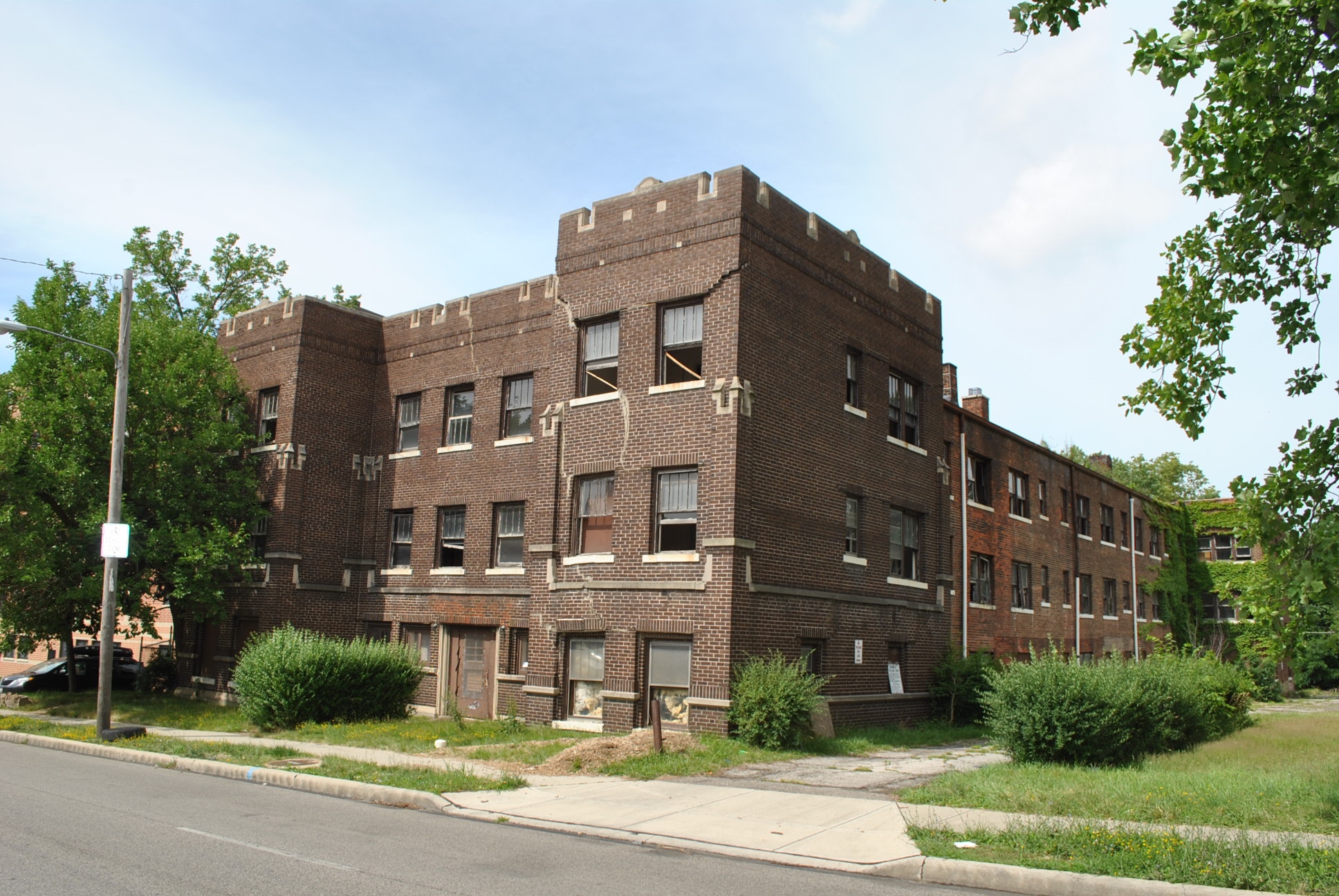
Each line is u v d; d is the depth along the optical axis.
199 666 29.66
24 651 28.02
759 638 20.22
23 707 27.80
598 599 21.31
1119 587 44.91
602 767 15.75
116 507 20.78
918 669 25.97
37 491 25.62
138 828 10.77
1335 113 9.96
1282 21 9.94
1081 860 9.21
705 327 20.92
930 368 27.78
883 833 10.93
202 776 15.89
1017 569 35.91
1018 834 10.13
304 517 27.95
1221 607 53.44
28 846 9.60
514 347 26.75
